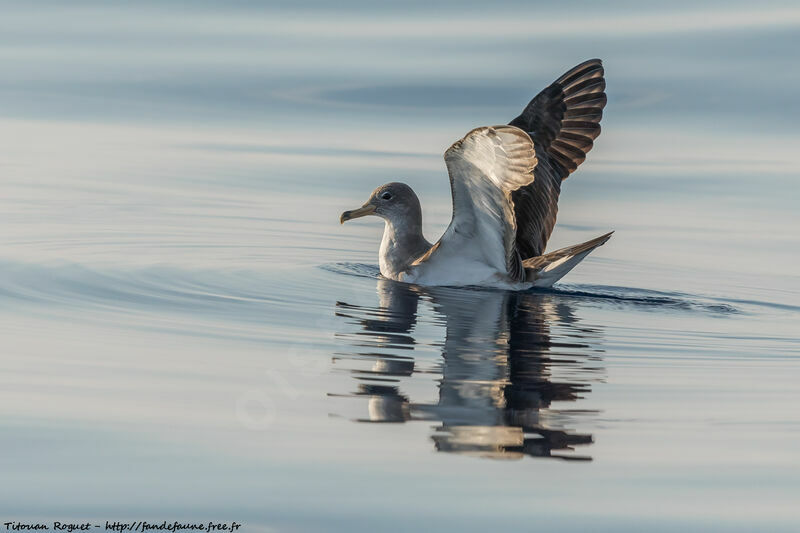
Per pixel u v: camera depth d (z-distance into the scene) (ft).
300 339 38.45
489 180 42.70
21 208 63.10
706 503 25.34
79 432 28.48
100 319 40.34
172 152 81.25
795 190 74.49
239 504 24.61
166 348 36.63
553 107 52.13
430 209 67.41
